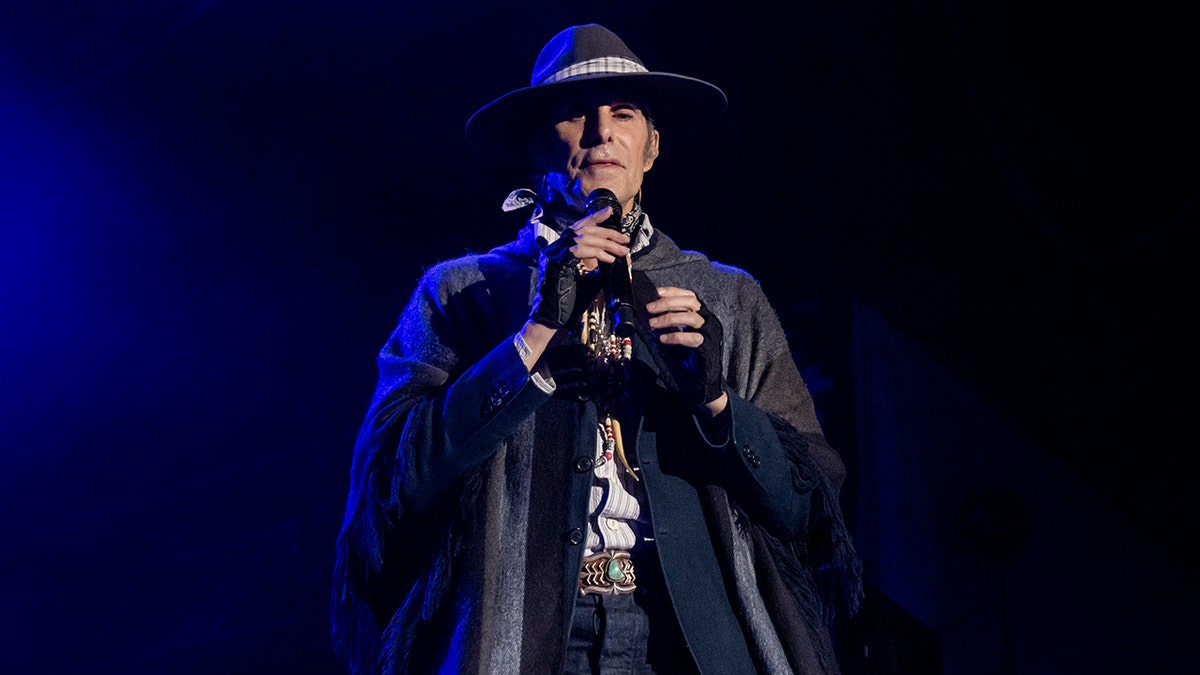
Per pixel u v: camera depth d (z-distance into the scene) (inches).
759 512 115.3
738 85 337.1
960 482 312.2
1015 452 308.2
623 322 109.7
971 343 310.0
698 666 106.6
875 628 287.9
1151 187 259.1
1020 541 305.3
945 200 313.0
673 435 116.7
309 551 473.1
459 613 107.7
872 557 314.2
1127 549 295.4
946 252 313.4
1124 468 287.4
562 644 106.1
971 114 306.2
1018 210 297.7
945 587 311.1
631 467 115.9
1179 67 245.0
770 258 330.6
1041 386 298.0
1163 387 276.4
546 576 108.7
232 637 483.2
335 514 467.5
